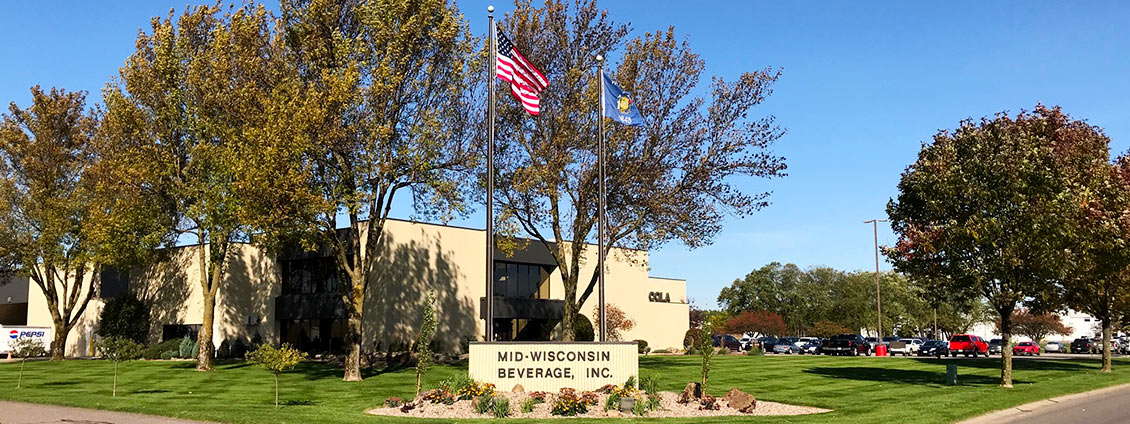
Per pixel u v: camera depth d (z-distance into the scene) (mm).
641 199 31266
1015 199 24453
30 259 40062
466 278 44344
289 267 43500
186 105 34344
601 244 22375
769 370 35000
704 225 32125
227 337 42875
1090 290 33156
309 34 28859
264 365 20344
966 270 25328
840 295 94875
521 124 31391
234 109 30516
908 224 27969
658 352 57875
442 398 19719
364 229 40000
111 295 48719
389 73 27828
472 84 30734
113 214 34062
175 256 46125
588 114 30469
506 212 31328
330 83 26781
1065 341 96125
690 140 31531
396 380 29672
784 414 19234
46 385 27859
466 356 43031
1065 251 24500
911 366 37875
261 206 26281
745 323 83938
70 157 41594
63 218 39938
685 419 17766
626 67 30672
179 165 35281
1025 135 25203
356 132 27906
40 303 52500
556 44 31141
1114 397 23641
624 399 18906
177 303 45438
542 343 21203
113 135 35438
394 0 28828
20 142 40688
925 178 26344
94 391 25625
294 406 20984
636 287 56906
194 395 24609
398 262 41031
